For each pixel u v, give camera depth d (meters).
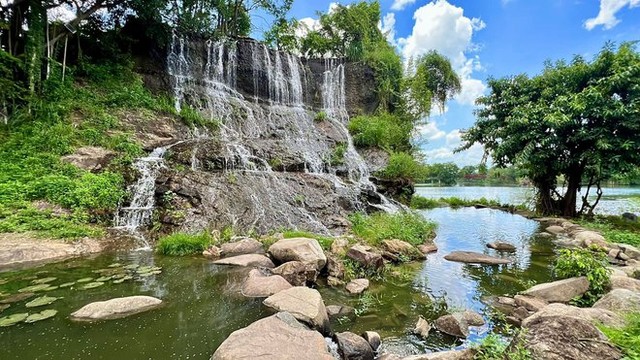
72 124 11.51
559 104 13.85
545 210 16.56
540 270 7.28
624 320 3.71
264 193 11.11
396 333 4.32
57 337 3.84
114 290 5.36
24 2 12.72
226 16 21.00
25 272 6.14
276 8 23.09
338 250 7.66
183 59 18.50
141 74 16.70
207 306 4.82
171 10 18.36
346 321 4.67
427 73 24.59
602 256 6.63
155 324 4.23
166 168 10.73
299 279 5.95
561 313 3.65
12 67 12.02
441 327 4.39
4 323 4.12
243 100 19.61
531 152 14.84
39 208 8.16
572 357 2.70
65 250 7.28
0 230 7.27
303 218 10.67
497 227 13.41
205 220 9.34
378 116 21.59
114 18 16.94
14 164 9.32
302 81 22.83
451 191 38.25
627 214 14.77
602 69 13.71
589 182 15.26
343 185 13.41
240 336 3.36
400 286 6.19
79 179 9.20
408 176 16.33
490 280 6.55
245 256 7.07
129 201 9.46
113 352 3.57
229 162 12.14
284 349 3.14
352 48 24.20
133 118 13.48
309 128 18.81
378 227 9.75
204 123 15.48
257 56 21.03
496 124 17.09
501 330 4.35
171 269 6.52
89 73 14.65
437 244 10.05
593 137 12.98
